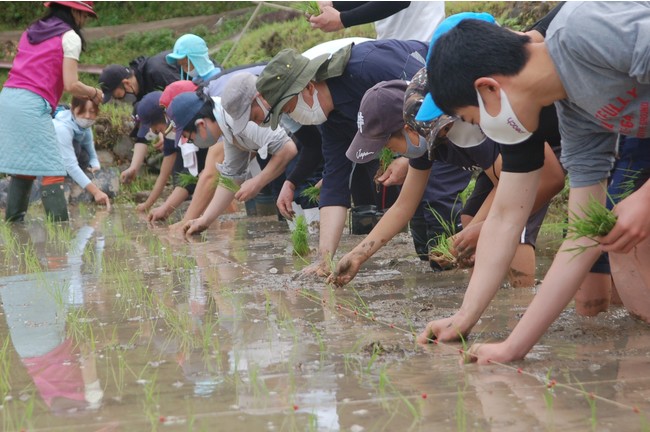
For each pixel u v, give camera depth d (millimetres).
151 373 3057
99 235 8070
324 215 5551
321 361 3135
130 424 2494
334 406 2582
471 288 3422
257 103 6113
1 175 12008
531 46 2852
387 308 4125
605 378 2771
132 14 20672
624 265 3635
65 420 2564
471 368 2980
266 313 4090
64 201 9625
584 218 3002
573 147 3205
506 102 2832
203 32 18672
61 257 6582
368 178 6984
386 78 5109
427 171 4609
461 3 11352
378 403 2594
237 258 6102
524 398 2588
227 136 7035
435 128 3955
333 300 4359
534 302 3088
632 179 3637
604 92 2820
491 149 4324
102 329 3887
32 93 9109
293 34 14914
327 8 6328
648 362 2957
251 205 9500
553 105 3238
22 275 5746
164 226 8719
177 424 2473
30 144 9188
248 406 2613
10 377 3121
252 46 15500
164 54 10070
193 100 7086
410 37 6652
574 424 2332
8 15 20719
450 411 2494
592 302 3768
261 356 3240
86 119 10531
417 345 3361
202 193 8141
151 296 4668
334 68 5105
